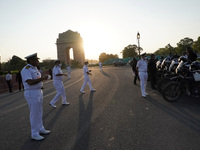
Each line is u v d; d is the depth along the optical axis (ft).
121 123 13.56
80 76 67.56
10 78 41.96
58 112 18.01
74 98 24.39
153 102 19.01
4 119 17.54
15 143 11.72
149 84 31.68
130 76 48.49
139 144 10.13
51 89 36.76
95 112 16.90
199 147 9.45
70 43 227.20
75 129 13.14
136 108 17.21
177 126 12.29
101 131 12.37
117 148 9.88
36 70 12.03
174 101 18.48
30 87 11.57
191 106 16.70
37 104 11.80
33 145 11.18
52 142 11.35
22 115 18.49
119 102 19.97
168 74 22.45
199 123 12.60
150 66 26.25
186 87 17.39
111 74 60.59
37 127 12.06
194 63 17.03
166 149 9.41
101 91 27.96
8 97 33.37
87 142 10.90
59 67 20.30
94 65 202.39
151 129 12.07
